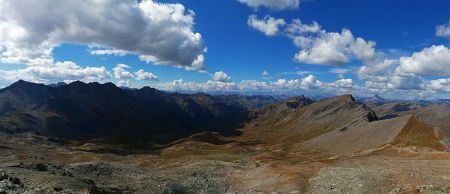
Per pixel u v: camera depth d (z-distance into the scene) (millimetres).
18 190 46656
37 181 59281
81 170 95875
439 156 115188
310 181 82250
